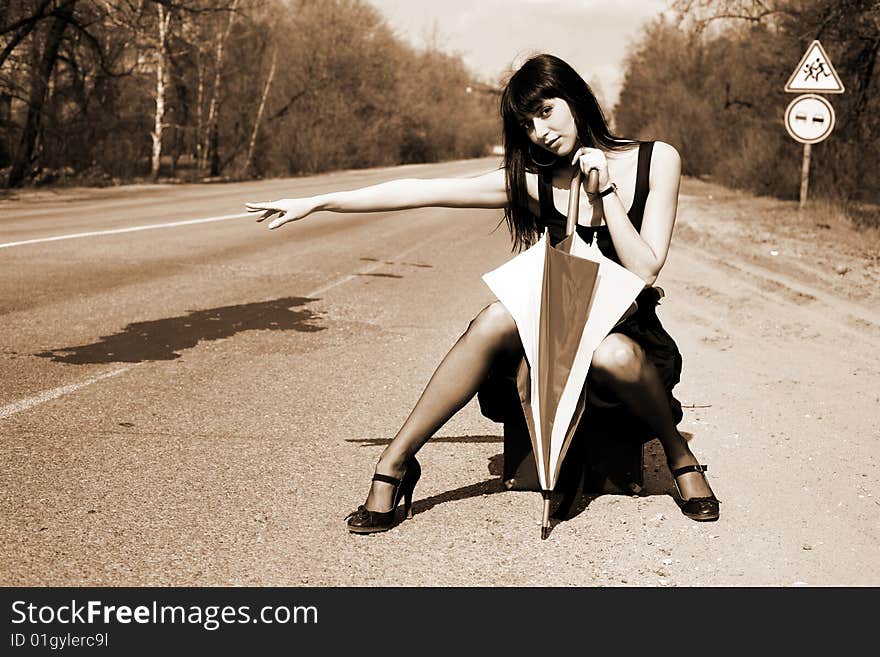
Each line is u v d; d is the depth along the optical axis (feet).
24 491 11.64
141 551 10.02
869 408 16.10
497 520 11.04
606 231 11.10
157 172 110.73
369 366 18.95
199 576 9.52
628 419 11.03
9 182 86.33
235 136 136.36
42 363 18.61
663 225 10.85
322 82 153.38
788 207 56.03
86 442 13.66
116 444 13.60
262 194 80.33
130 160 105.81
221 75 127.85
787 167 65.05
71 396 16.21
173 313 24.27
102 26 91.30
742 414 15.61
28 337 21.01
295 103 149.79
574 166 10.77
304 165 141.69
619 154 11.05
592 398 10.48
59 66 96.27
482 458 13.38
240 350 20.25
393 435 14.30
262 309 25.20
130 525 10.67
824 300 27.12
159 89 110.11
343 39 155.43
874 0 50.37
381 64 167.12
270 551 10.11
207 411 15.47
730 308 26.05
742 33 78.84
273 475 12.42
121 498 11.48
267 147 139.85
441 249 40.68
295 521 10.91
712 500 11.11
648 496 11.84
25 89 88.22
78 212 56.95
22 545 10.08
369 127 170.19
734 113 87.86
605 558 10.07
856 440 14.28
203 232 44.80
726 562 10.02
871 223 46.98
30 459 12.85
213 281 29.84
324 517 11.04
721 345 21.36
